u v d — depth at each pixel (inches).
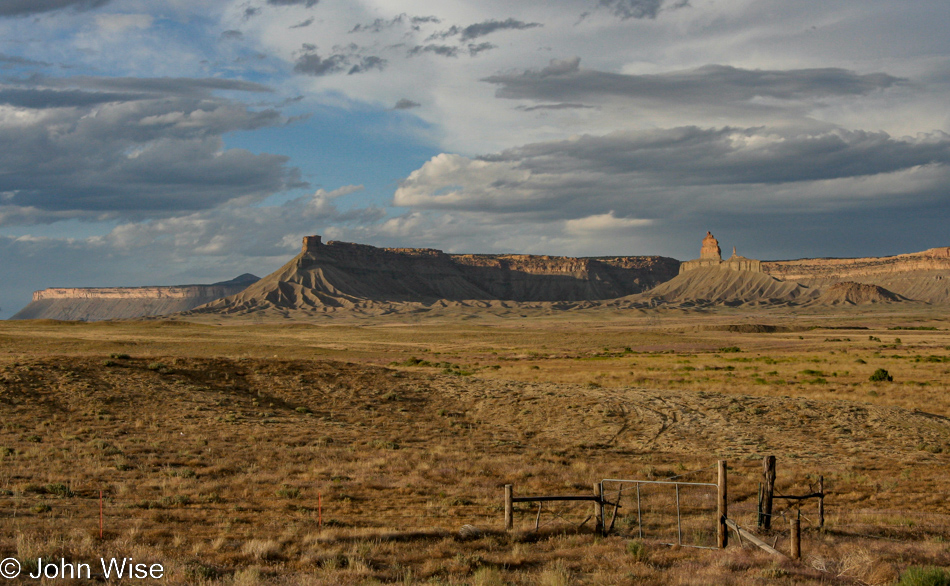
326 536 649.0
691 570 559.2
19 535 592.1
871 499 960.9
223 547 605.0
